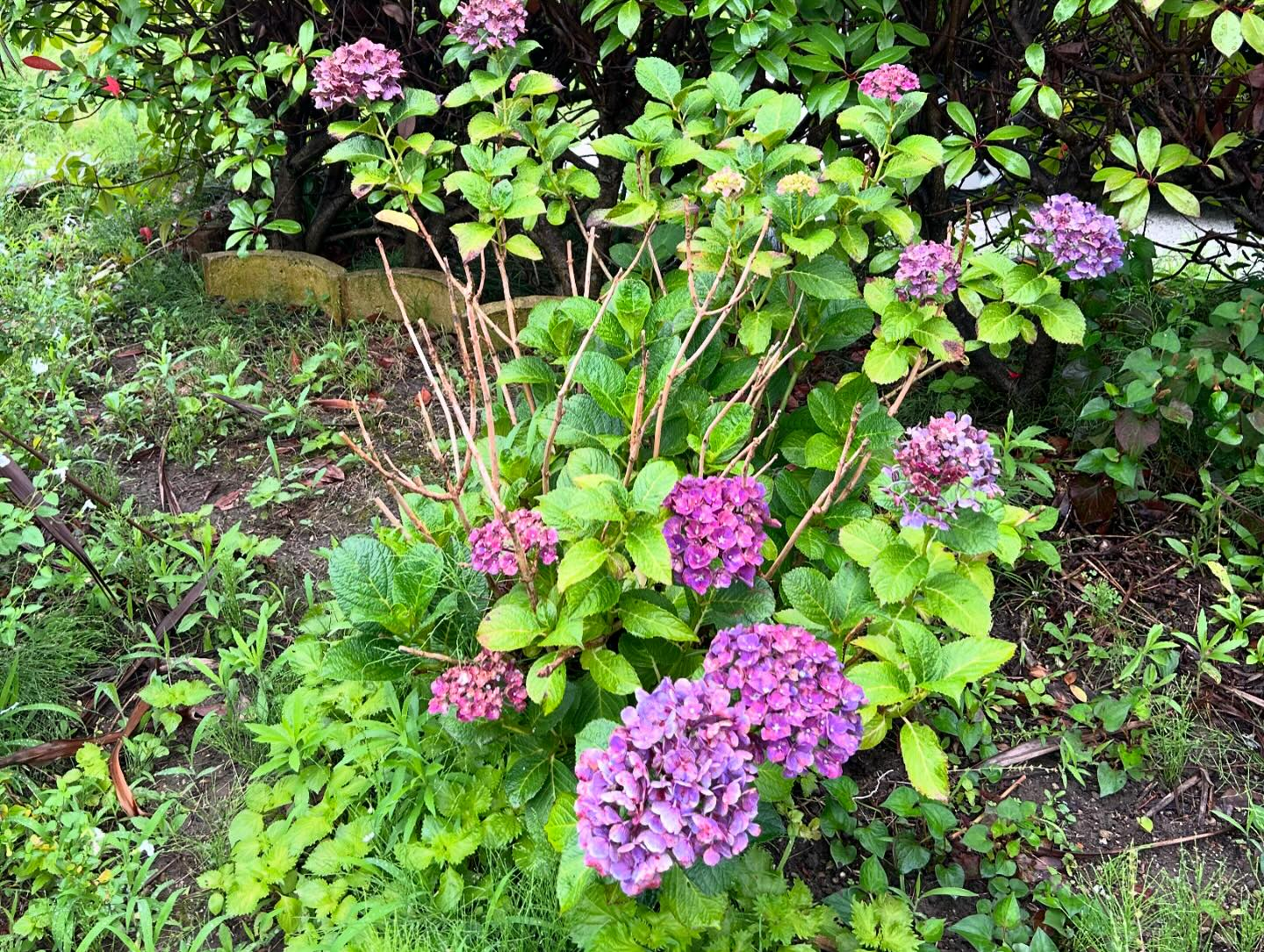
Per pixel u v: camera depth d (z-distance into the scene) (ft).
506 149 9.11
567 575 5.86
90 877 7.16
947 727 8.49
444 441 11.68
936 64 11.32
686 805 4.92
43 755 7.97
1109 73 10.78
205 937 6.86
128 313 14.21
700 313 6.98
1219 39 8.61
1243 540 10.24
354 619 6.94
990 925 7.01
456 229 8.65
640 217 8.70
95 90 13.76
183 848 7.63
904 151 8.36
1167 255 15.51
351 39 13.19
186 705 8.60
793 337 8.69
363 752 7.43
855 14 11.01
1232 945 7.12
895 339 7.96
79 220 15.96
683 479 6.11
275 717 8.49
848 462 7.22
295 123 14.30
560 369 8.86
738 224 8.14
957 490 6.33
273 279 14.17
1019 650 9.45
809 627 6.86
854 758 8.44
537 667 6.20
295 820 7.50
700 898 6.07
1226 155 10.99
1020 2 10.66
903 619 6.61
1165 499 10.89
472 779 7.37
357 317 13.99
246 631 9.50
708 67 12.48
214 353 12.78
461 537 7.70
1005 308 8.82
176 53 12.87
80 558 9.13
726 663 5.63
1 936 7.00
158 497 11.09
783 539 8.25
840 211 8.54
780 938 6.50
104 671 9.11
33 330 12.95
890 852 7.75
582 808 5.05
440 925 6.68
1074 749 8.35
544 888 6.69
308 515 10.86
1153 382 9.87
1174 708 8.63
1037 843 7.74
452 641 7.12
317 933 6.68
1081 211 8.49
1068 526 10.71
